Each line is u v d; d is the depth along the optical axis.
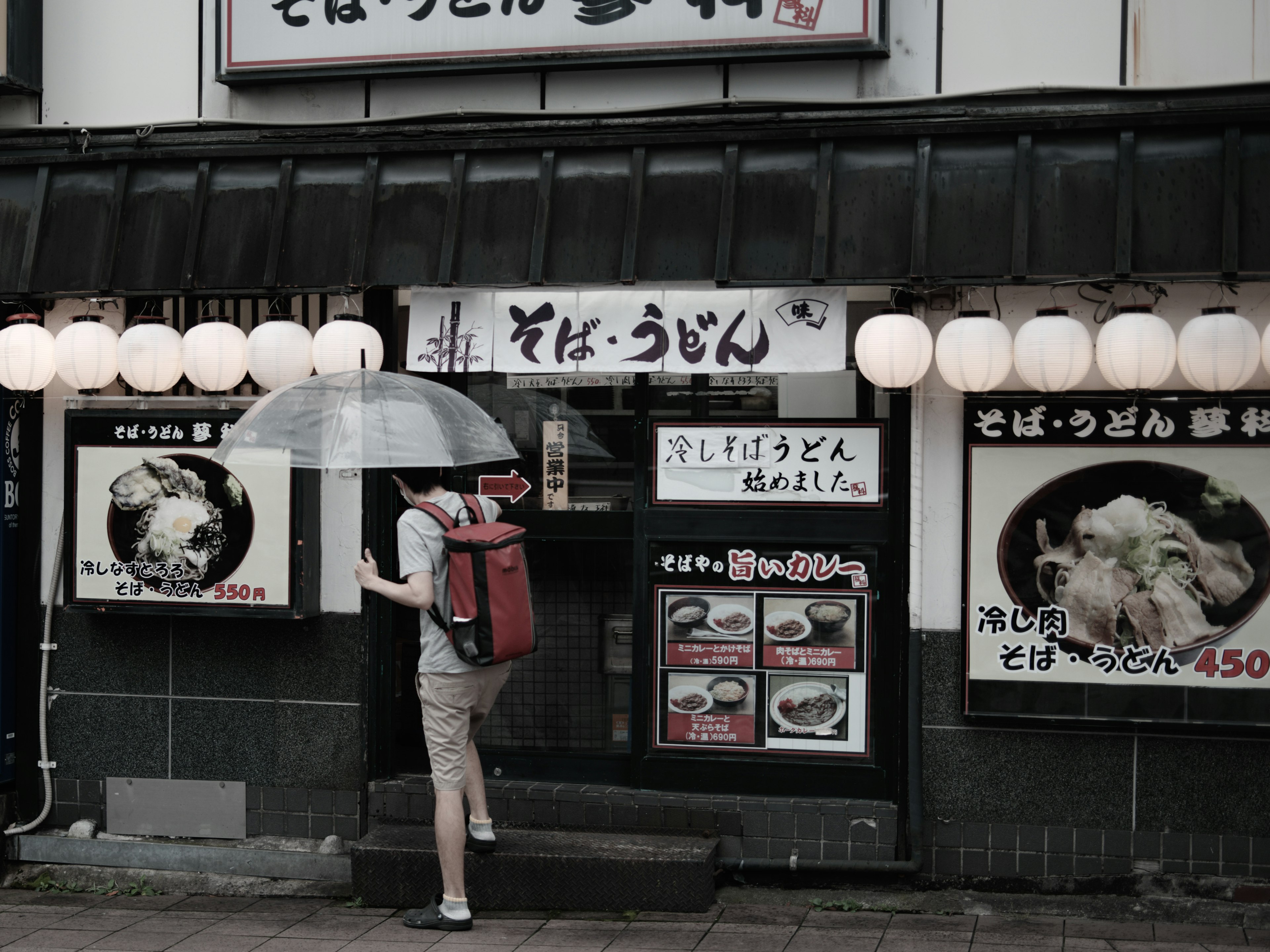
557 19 5.91
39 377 6.01
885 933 5.31
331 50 6.09
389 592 5.03
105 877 6.27
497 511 5.52
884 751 5.85
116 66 6.41
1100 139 5.39
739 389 6.01
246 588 6.10
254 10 6.15
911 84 5.73
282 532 6.07
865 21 5.63
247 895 6.11
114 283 6.06
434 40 6.00
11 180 6.33
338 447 4.82
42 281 6.13
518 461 6.27
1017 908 5.60
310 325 6.32
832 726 5.90
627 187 5.78
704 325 5.84
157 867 6.27
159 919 5.70
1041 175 5.38
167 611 6.18
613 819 5.98
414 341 6.07
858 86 5.77
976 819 5.68
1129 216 5.21
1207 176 5.23
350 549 6.20
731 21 5.76
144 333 5.93
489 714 6.04
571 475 6.23
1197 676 5.44
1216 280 5.16
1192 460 5.44
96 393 6.50
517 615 5.07
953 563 5.70
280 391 5.13
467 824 6.04
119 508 6.23
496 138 5.93
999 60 5.64
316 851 6.17
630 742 6.15
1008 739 5.64
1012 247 5.32
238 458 5.00
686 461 6.04
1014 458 5.59
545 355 5.96
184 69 6.35
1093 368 5.54
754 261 5.55
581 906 5.61
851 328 5.98
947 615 5.71
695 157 5.76
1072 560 5.54
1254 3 5.41
